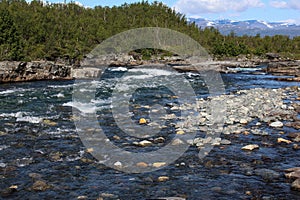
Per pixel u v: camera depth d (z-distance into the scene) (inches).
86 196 319.6
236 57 3762.3
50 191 329.1
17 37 2194.9
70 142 493.0
